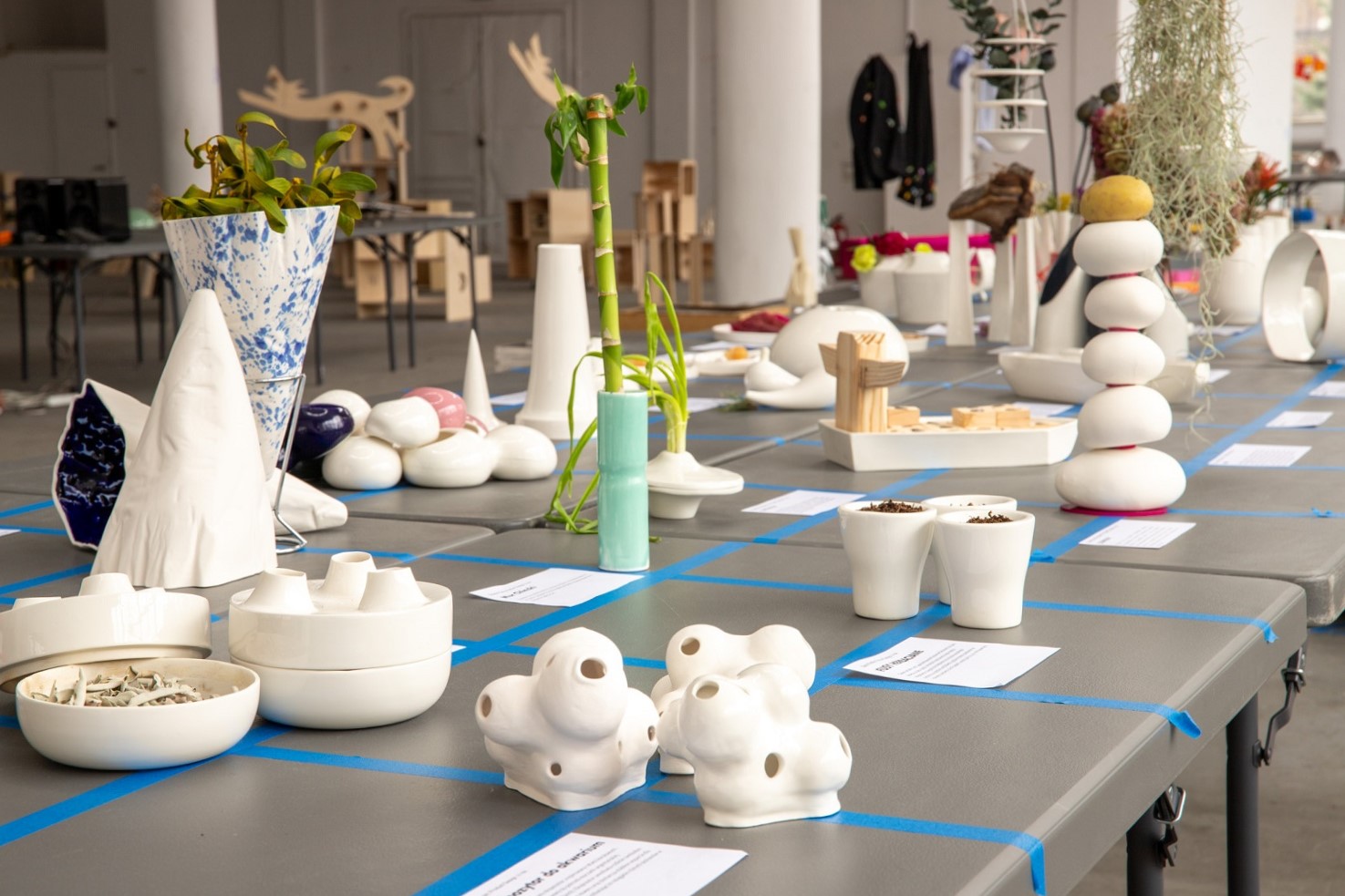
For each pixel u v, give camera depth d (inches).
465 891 30.7
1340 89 557.0
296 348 63.5
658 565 62.6
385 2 598.9
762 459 89.9
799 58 326.6
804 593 57.3
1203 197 96.3
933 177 522.9
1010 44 144.5
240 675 40.4
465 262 406.6
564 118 58.5
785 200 330.0
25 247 232.8
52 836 34.1
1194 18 95.7
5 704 45.0
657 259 472.4
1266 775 118.4
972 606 51.2
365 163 489.1
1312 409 105.6
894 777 36.8
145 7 624.7
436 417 81.0
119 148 640.4
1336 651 148.5
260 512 59.9
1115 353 70.4
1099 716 41.5
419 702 41.9
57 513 75.8
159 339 365.4
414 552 64.9
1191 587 56.8
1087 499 71.6
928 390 117.9
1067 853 34.3
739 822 33.8
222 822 34.8
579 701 34.2
